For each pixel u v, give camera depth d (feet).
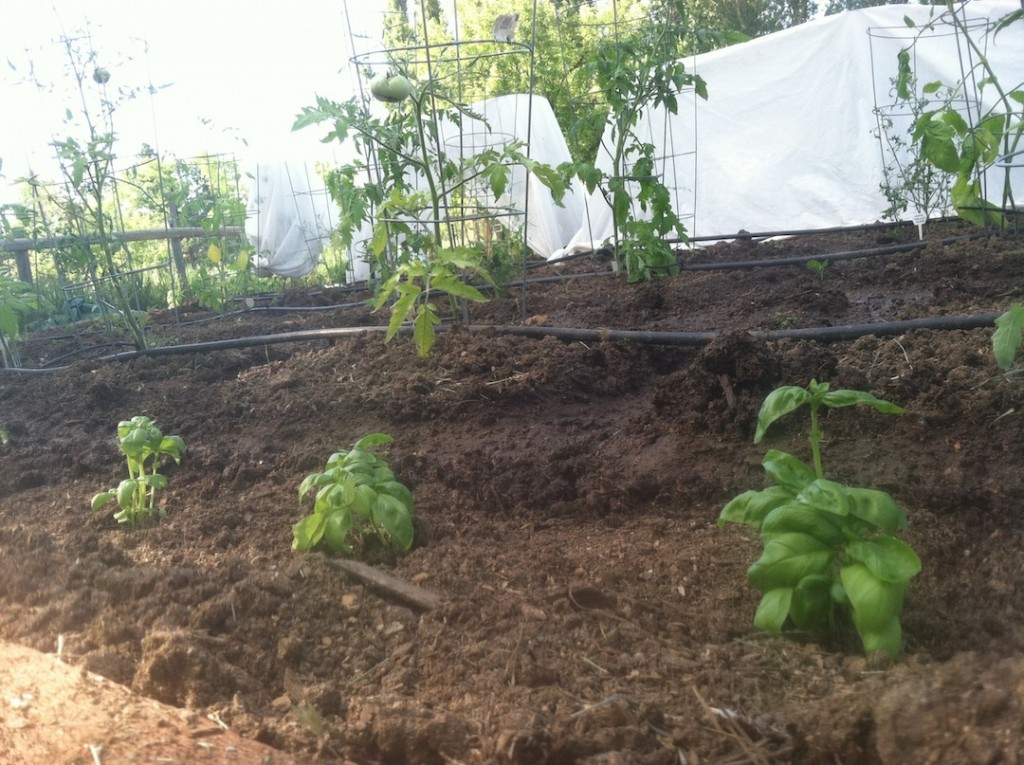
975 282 16.58
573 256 30.35
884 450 9.48
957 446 9.26
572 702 5.92
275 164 35.12
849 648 6.53
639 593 7.61
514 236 27.78
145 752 5.32
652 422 11.25
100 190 18.53
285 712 6.07
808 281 19.53
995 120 19.42
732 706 5.84
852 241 26.21
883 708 5.22
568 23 32.19
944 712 5.07
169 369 16.89
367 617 7.42
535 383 12.84
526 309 19.31
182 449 10.19
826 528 6.29
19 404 16.20
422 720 5.69
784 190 31.55
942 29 28.35
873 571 5.96
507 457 10.66
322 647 7.00
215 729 5.71
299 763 5.34
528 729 5.40
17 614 7.63
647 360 13.98
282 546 8.93
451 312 18.86
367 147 20.12
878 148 29.81
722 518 6.73
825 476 9.22
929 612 6.86
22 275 26.22
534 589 7.74
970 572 7.50
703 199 32.91
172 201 27.35
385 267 19.49
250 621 7.23
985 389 10.02
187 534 9.44
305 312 25.07
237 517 9.75
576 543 8.77
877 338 12.99
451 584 7.89
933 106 28.66
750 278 20.84
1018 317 9.11
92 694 6.06
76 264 21.98
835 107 30.35
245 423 13.17
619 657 6.50
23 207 21.47
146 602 7.54
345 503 8.27
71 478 11.91
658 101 22.67
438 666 6.61
